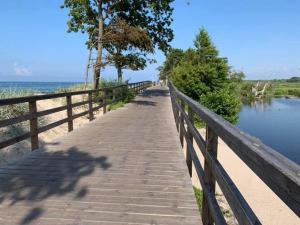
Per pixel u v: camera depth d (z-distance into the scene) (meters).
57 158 6.66
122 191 4.80
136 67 24.28
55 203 4.36
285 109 68.88
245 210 2.07
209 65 36.78
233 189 2.43
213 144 3.40
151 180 5.29
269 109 68.31
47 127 8.23
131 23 26.00
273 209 9.32
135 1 25.31
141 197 4.58
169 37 28.09
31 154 6.98
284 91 126.06
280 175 1.52
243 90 91.75
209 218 3.62
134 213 4.08
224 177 2.70
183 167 6.05
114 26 22.06
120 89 21.05
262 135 34.75
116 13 25.22
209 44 38.53
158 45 28.03
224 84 37.50
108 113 15.59
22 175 5.50
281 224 8.50
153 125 11.65
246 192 10.54
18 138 6.78
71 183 5.12
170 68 73.88
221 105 28.20
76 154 7.03
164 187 4.97
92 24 26.05
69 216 3.98
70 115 10.24
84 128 10.83
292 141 31.16
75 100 18.80
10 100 6.33
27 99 7.10
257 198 10.07
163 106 19.81
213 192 3.48
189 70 36.72
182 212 4.11
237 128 2.60
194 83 36.00
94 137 9.11
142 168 5.98
